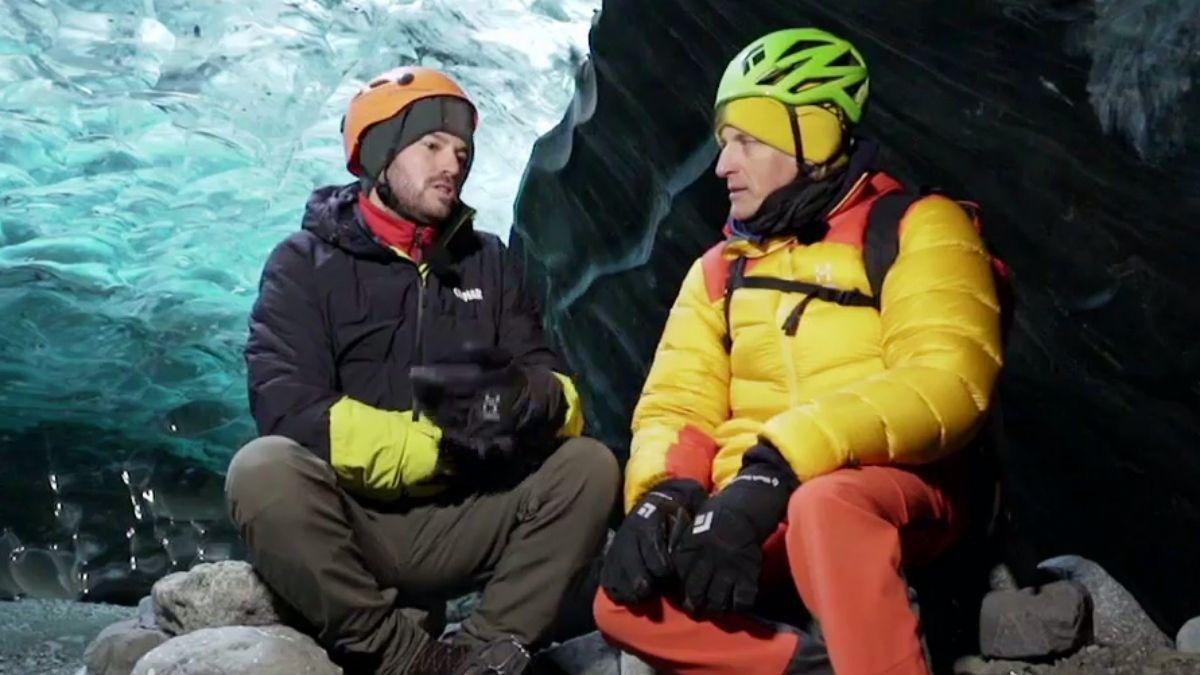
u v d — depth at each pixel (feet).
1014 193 17.20
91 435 27.78
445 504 11.31
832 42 10.66
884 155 18.71
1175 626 16.30
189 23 44.68
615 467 11.16
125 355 31.86
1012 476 17.71
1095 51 16.22
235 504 10.45
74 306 33.68
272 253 11.48
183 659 10.57
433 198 11.42
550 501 11.06
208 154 41.78
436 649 10.94
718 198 20.85
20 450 26.76
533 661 11.85
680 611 9.70
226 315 34.65
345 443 10.67
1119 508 16.80
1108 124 16.12
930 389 9.48
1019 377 17.42
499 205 40.29
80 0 44.80
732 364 10.66
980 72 17.42
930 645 11.73
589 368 25.73
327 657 10.84
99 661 12.04
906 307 9.91
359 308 11.39
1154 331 15.94
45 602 19.24
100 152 41.57
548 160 25.02
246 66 43.39
